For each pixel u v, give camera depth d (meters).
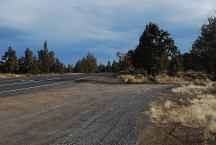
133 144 10.22
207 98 23.67
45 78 47.31
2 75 57.41
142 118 14.73
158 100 21.94
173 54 58.78
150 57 57.41
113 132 11.73
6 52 91.19
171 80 52.44
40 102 18.72
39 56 110.56
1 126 12.06
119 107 17.95
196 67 52.59
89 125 12.86
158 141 10.84
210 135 11.34
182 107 18.39
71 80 42.12
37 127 12.16
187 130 12.48
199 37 50.44
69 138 10.69
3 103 17.45
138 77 53.03
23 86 29.75
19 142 10.00
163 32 57.47
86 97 22.28
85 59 156.12
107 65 166.38
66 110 16.34
